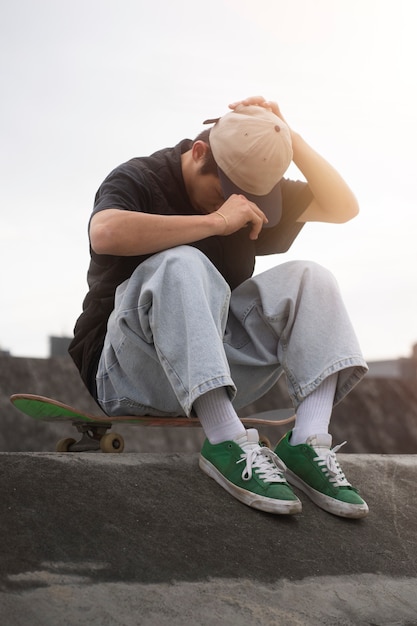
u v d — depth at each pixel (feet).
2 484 5.55
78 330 7.68
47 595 4.61
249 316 7.18
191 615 4.82
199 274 6.24
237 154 7.13
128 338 6.52
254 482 6.15
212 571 5.36
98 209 6.70
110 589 4.84
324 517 6.52
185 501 6.05
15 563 4.82
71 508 5.53
